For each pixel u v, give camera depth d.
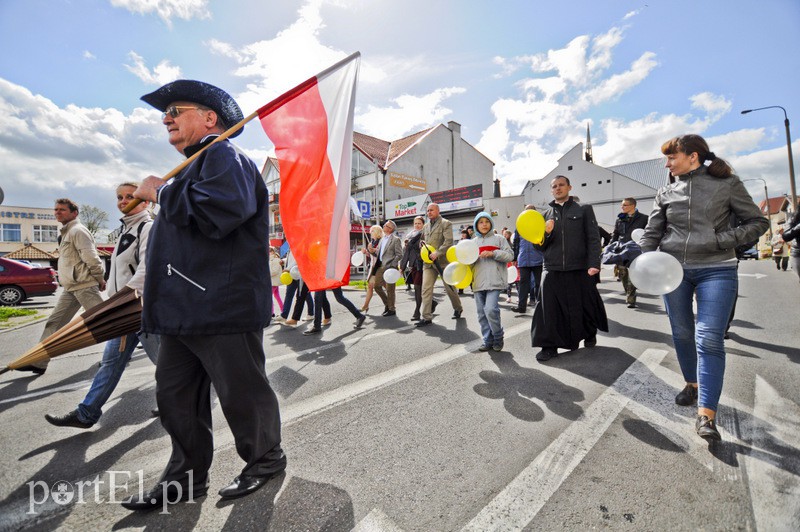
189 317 1.60
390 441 2.29
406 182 26.97
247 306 1.67
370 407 2.79
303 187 2.32
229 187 1.55
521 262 6.64
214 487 1.90
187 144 1.90
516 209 21.20
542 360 3.75
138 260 2.79
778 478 1.82
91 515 1.73
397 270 6.28
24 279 11.23
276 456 1.93
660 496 1.72
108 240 36.84
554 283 3.82
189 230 1.62
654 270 2.30
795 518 1.56
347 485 1.87
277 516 1.66
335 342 4.91
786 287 8.49
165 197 1.54
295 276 6.01
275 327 6.16
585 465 1.97
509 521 1.60
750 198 2.36
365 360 4.02
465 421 2.52
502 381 3.24
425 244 5.70
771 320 5.16
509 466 1.99
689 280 2.53
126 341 2.59
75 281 3.99
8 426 2.72
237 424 1.79
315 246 2.34
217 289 1.62
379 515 1.65
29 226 53.44
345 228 2.39
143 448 2.38
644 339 4.44
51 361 4.52
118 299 1.92
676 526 1.53
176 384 1.75
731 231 2.32
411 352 4.27
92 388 2.60
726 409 2.55
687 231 2.48
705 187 2.44
